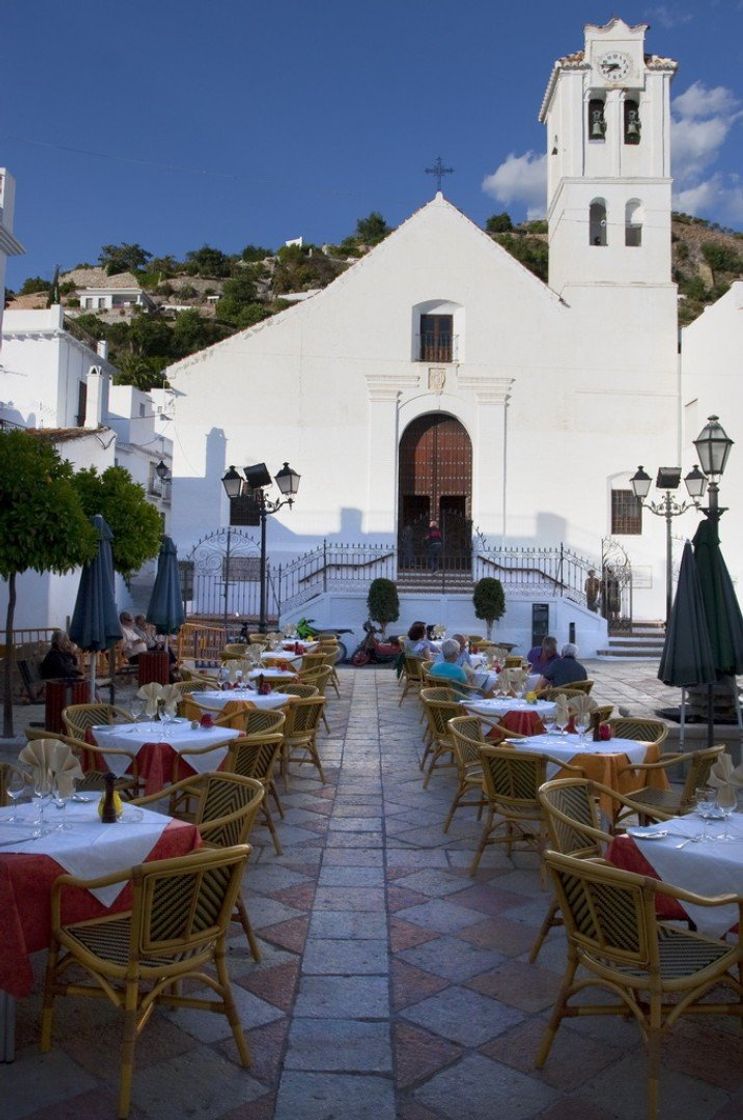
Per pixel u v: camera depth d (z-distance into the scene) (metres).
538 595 23.86
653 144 27.34
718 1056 4.03
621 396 27.02
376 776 9.71
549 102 29.56
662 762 6.70
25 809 4.77
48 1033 3.95
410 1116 3.52
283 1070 3.82
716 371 24.47
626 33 27.27
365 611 23.67
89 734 7.47
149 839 4.31
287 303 79.88
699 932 4.14
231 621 23.95
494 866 6.60
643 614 26.39
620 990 3.66
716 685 11.21
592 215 28.12
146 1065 3.85
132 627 17.53
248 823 4.82
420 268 27.19
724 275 93.88
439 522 27.36
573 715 7.70
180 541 26.27
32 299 90.94
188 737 7.20
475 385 26.97
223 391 26.80
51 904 3.92
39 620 16.27
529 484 26.86
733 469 23.47
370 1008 4.38
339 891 6.02
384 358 27.02
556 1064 3.92
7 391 27.25
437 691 9.68
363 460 26.80
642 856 4.36
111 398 32.28
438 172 27.52
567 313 27.11
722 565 9.88
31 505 9.99
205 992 4.52
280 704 9.38
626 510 27.03
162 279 96.69
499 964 4.90
